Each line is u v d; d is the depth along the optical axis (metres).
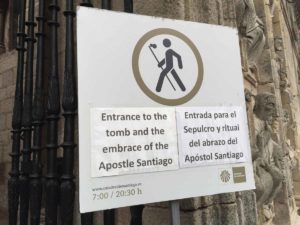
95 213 2.31
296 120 7.50
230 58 1.50
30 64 2.25
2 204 4.98
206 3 1.97
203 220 1.67
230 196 1.79
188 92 1.34
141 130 1.22
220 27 1.50
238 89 1.48
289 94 6.09
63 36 2.94
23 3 2.39
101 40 1.22
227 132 1.41
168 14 1.84
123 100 1.21
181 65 1.35
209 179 1.32
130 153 1.19
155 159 1.23
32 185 1.93
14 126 2.19
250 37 3.45
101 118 1.17
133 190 1.17
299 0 10.61
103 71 1.20
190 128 1.32
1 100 5.37
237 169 1.40
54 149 1.81
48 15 3.37
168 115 1.28
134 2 2.00
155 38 1.32
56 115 1.85
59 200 1.78
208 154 1.34
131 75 1.25
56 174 1.79
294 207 4.39
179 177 1.26
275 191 2.97
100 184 1.13
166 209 1.77
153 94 1.27
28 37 2.29
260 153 3.03
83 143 1.13
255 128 3.19
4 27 5.81
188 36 1.40
